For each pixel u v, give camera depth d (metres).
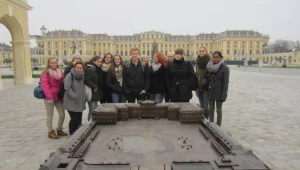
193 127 3.28
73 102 5.55
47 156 4.90
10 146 5.46
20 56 18.70
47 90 5.67
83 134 2.71
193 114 3.45
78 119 5.71
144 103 3.75
